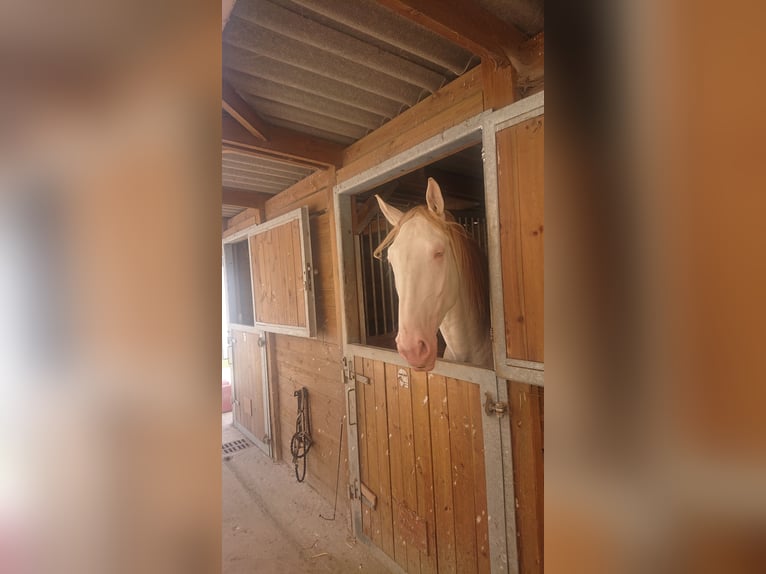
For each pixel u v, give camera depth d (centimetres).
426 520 165
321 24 119
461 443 146
